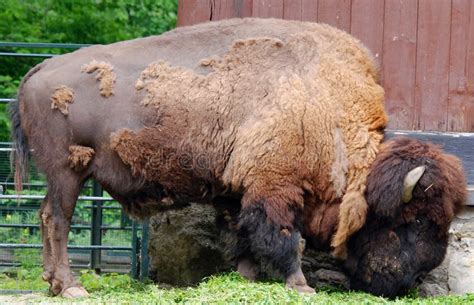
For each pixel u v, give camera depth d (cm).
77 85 955
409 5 1097
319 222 957
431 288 1032
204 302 845
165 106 948
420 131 1094
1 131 1853
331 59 952
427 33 1096
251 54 954
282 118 925
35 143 963
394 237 955
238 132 938
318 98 934
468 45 1091
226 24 981
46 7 2105
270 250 927
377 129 963
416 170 921
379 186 931
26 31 2056
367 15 1100
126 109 952
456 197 948
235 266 1041
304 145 930
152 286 966
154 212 995
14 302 919
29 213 1345
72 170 960
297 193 932
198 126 945
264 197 927
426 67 1096
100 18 2106
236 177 937
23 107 969
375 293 969
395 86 1098
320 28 977
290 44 955
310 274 1067
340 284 1060
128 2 2161
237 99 941
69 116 952
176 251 1086
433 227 952
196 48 966
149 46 973
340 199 946
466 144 1073
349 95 948
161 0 2220
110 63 961
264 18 1024
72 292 944
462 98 1092
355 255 973
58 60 975
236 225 974
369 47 1100
